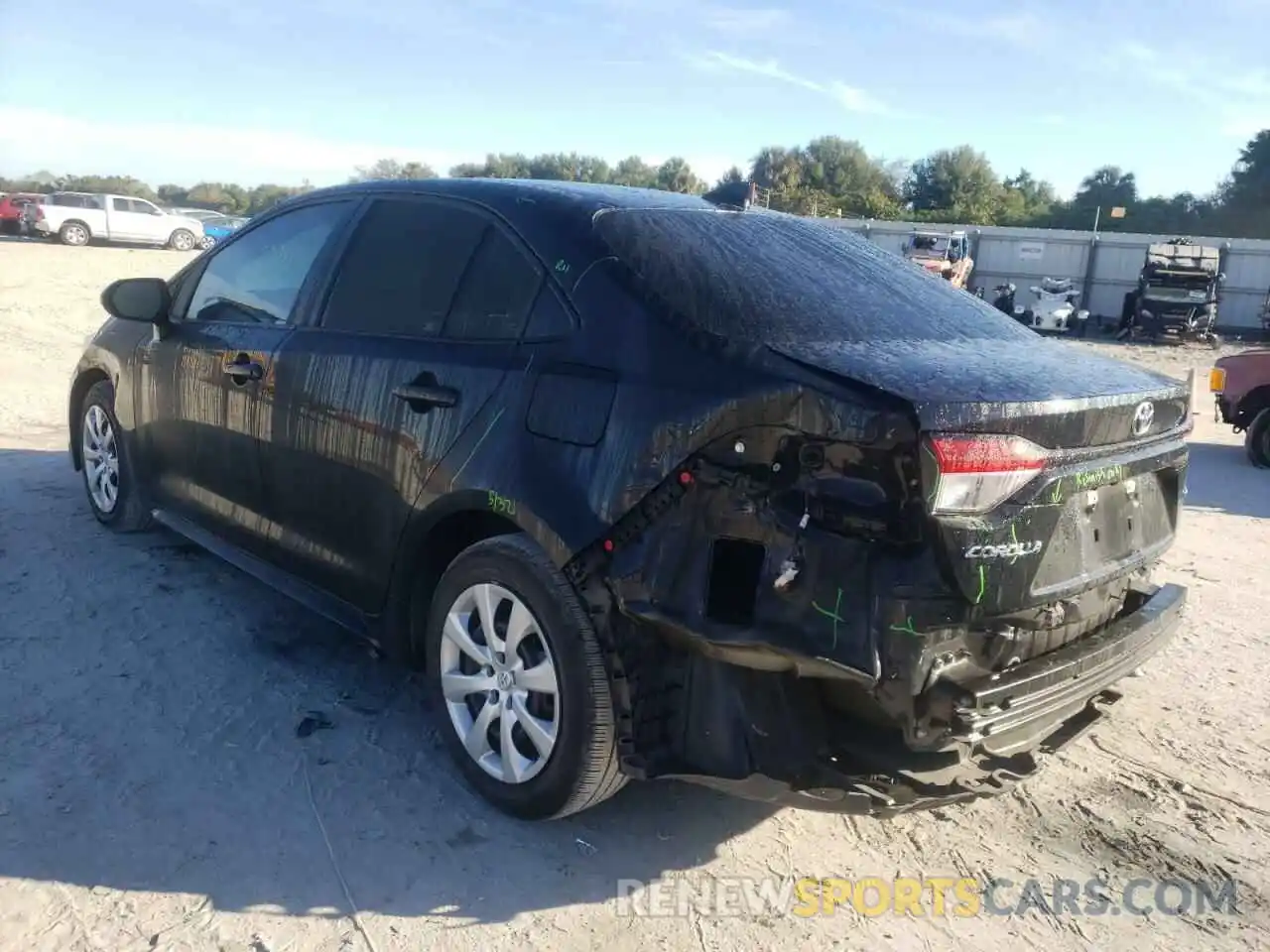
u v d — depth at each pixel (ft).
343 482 12.12
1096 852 10.75
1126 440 9.75
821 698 8.97
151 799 10.46
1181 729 13.56
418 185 12.71
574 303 10.28
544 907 9.35
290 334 13.26
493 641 10.43
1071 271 111.45
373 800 10.73
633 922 9.24
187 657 13.58
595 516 9.39
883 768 8.63
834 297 10.73
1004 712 8.66
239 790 10.73
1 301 48.16
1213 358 82.84
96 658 13.37
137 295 15.30
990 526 8.25
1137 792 11.93
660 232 10.87
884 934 9.32
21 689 12.43
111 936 8.59
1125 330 98.58
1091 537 9.52
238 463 13.98
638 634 9.37
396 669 13.67
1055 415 8.71
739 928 9.25
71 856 9.52
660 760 9.40
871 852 10.55
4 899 8.91
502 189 11.76
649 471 9.14
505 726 10.34
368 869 9.67
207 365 14.51
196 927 8.76
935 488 8.05
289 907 9.09
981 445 8.18
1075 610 9.62
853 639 8.26
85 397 18.38
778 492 8.66
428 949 8.73
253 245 14.82
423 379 11.16
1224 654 16.22
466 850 10.05
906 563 8.21
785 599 8.53
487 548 10.34
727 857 10.29
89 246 108.78
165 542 17.67
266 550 13.74
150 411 15.96
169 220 114.73
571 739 9.62
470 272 11.43
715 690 9.12
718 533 8.87
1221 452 37.47
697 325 9.52
